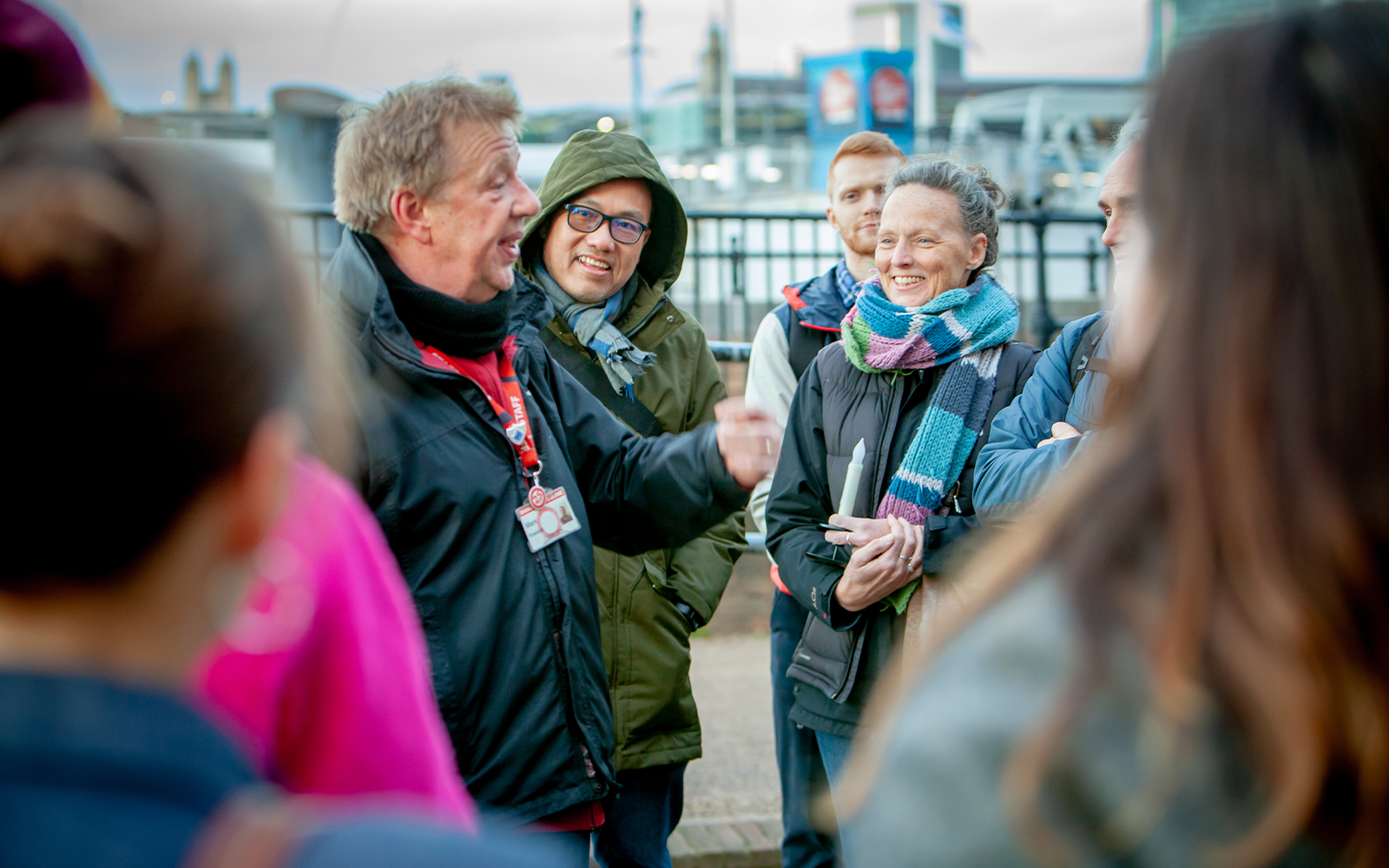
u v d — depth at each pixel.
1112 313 2.21
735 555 2.90
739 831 3.36
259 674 0.98
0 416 0.55
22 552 0.57
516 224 1.90
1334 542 0.70
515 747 1.79
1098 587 0.75
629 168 2.80
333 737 1.04
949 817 0.75
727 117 20.69
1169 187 0.81
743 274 6.34
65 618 0.60
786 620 2.89
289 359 0.65
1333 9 0.80
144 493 0.58
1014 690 0.76
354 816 0.61
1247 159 0.77
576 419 2.09
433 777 1.09
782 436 2.87
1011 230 8.64
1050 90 12.84
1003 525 2.21
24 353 0.55
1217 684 0.71
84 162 0.60
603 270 2.86
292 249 0.69
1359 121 0.75
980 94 24.84
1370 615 0.70
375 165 1.84
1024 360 2.57
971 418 2.51
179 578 0.64
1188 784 0.71
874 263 2.97
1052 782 0.72
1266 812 0.70
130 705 0.56
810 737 2.84
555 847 1.87
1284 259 0.75
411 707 1.10
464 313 1.85
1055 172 11.94
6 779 0.53
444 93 1.85
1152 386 0.81
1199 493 0.74
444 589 1.78
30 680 0.55
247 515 0.66
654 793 2.71
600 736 1.88
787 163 13.60
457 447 1.82
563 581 1.87
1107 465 0.82
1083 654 0.73
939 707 0.78
